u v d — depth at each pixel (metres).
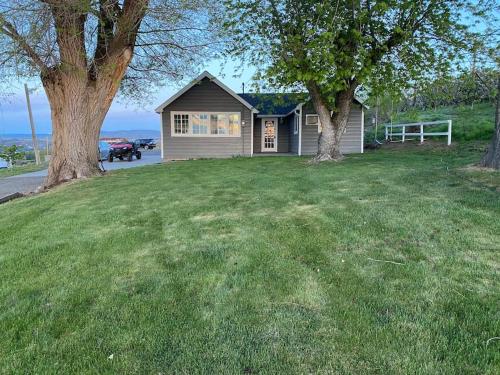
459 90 12.99
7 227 5.17
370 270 3.04
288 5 10.51
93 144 10.54
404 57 10.55
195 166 12.37
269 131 21.38
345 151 17.34
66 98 9.85
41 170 18.06
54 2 7.85
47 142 34.38
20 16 7.77
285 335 2.19
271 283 2.90
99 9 8.52
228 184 7.78
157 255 3.68
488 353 1.95
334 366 1.90
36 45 8.34
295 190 6.62
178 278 3.09
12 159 27.69
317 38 9.25
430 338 2.10
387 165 9.45
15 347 2.19
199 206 5.78
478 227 3.88
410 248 3.45
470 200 4.91
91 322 2.43
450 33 10.17
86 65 9.80
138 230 4.62
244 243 3.89
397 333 2.16
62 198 7.25
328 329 2.23
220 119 17.97
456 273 2.89
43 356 2.09
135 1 9.01
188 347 2.11
